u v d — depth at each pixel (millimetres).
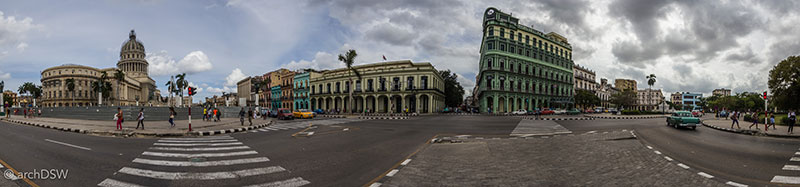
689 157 7719
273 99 73500
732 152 8578
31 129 16500
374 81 50750
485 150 8406
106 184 5031
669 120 19328
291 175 5684
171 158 7344
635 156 7531
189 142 10609
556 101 56031
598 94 79500
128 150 8539
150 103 98188
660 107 38625
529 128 17047
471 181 5164
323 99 57312
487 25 50125
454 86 66500
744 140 11891
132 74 107062
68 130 15672
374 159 7312
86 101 87500
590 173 5777
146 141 10883
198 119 27281
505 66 48812
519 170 5977
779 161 7230
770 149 9234
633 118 30203
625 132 14242
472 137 12352
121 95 91750
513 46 50656
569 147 8992
